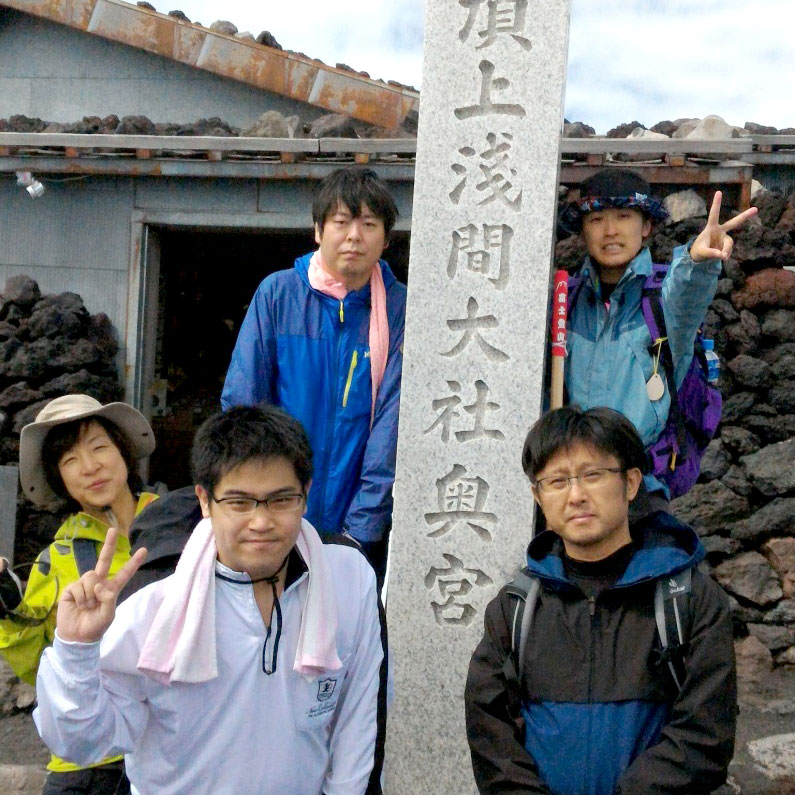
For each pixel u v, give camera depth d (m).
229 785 1.82
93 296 5.68
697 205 4.88
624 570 2.19
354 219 3.14
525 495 3.06
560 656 2.14
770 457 4.71
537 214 3.06
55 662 1.65
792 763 3.67
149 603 1.82
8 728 4.22
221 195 5.54
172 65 6.90
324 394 3.20
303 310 3.22
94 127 5.66
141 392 5.70
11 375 5.38
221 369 6.86
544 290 3.05
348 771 1.92
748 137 4.82
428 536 3.14
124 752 1.78
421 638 3.13
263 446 1.80
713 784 2.00
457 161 3.13
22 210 5.73
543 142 3.06
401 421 3.16
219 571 1.83
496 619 2.25
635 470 2.25
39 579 2.71
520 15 3.08
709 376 3.09
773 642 4.57
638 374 2.94
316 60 6.38
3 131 5.74
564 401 3.10
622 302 3.04
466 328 3.12
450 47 3.14
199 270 6.77
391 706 3.15
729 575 4.67
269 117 5.45
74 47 7.01
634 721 2.06
